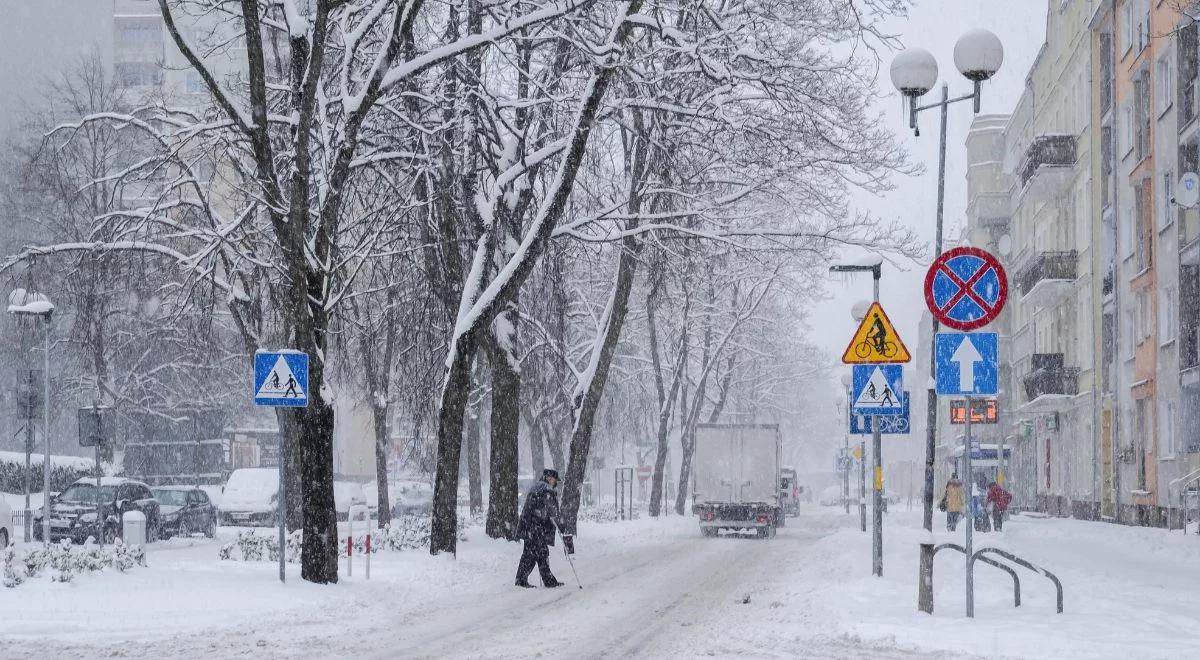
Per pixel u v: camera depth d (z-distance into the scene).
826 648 19.48
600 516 75.62
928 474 50.69
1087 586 29.11
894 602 25.81
